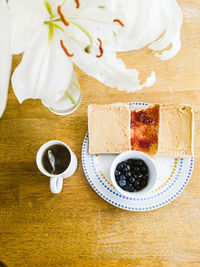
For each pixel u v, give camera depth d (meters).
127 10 0.42
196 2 0.68
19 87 0.46
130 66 0.67
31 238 0.60
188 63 0.67
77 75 0.67
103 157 0.63
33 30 0.41
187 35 0.68
